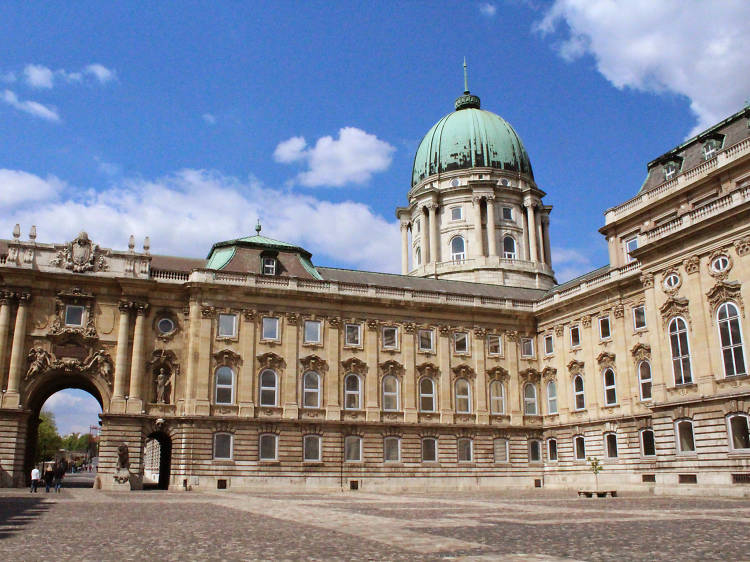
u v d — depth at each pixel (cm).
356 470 6650
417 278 8250
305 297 6875
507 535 2112
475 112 10762
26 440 6166
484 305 7525
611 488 6253
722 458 4725
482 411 7256
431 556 1658
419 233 10244
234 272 6662
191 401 6294
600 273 7169
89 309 6356
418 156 10956
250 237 7500
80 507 3578
